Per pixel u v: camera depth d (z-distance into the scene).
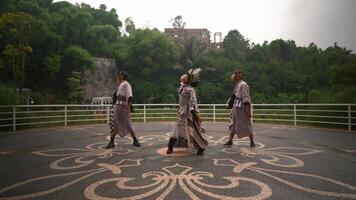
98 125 14.31
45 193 4.34
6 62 32.31
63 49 40.25
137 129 12.30
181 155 6.88
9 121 12.19
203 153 7.07
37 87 37.62
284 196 4.20
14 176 5.20
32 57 36.22
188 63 54.25
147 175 5.22
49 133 11.02
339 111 11.80
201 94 47.91
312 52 71.06
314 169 5.62
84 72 41.56
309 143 8.54
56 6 47.22
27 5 38.53
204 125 14.05
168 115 17.97
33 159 6.54
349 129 11.59
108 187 4.60
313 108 14.16
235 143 8.56
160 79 50.41
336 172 5.41
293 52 73.56
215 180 4.92
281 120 14.12
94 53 48.59
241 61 63.53
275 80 54.19
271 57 68.88
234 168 5.68
